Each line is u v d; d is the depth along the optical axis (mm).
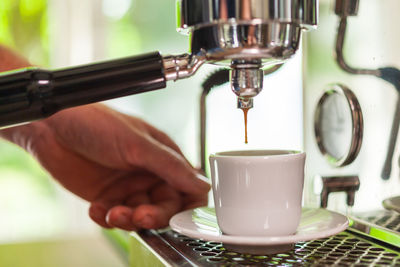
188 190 714
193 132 1037
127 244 738
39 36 1754
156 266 526
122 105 1369
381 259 494
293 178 539
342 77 590
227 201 543
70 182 813
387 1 532
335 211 599
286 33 482
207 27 485
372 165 556
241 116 714
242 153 587
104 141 721
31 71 487
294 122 651
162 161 698
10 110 483
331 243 544
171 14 1269
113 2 1638
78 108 731
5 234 1669
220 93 733
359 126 569
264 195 533
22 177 1840
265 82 675
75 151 785
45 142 801
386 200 540
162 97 1192
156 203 731
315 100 627
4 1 1737
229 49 482
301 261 495
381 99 544
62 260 809
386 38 537
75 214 1727
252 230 539
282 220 536
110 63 498
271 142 677
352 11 574
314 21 493
